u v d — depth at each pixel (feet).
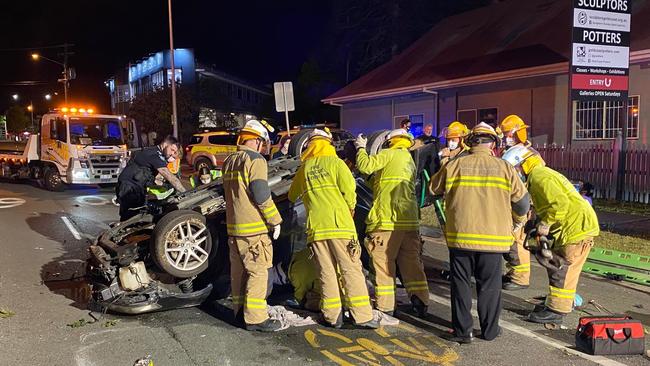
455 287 15.58
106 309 18.60
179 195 20.54
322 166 16.70
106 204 47.39
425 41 75.25
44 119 58.08
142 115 119.65
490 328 15.66
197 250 19.01
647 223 32.35
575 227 16.47
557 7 59.93
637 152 39.86
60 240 31.76
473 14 73.46
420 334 16.43
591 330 14.87
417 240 17.81
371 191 20.67
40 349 15.78
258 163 16.28
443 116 62.08
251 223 16.52
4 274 24.39
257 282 16.71
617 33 37.17
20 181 68.64
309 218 16.76
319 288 18.20
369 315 16.70
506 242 15.08
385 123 71.61
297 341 16.02
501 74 51.52
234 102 151.43
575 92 36.37
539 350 15.17
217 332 16.88
